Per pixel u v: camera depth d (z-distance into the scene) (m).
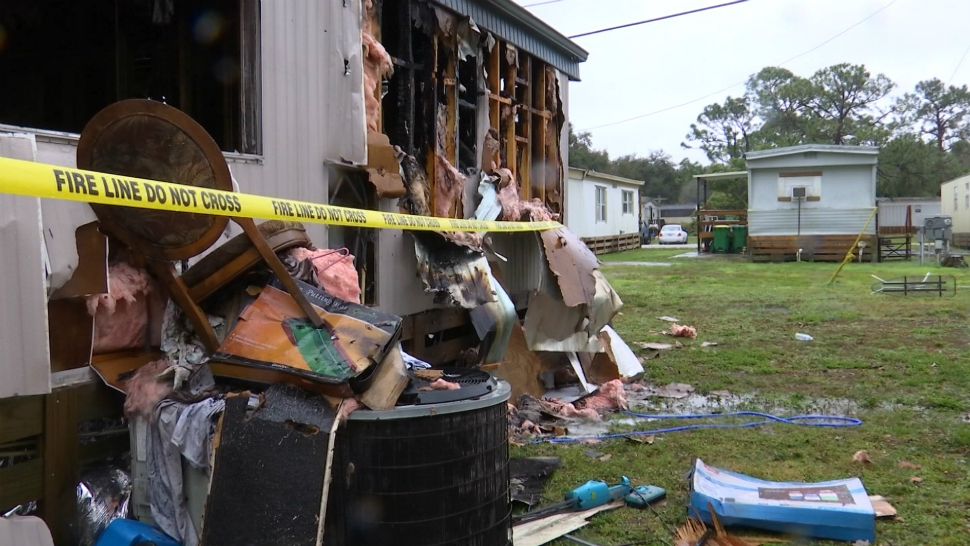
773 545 3.84
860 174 24.20
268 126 4.42
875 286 16.70
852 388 7.50
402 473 2.95
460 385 3.34
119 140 3.06
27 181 2.11
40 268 2.80
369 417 2.93
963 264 22.62
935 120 64.19
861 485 4.43
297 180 4.67
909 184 54.78
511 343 7.00
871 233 24.31
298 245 3.68
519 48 8.38
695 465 4.63
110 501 3.18
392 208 5.83
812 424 6.17
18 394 2.75
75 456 3.04
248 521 2.79
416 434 2.97
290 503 2.79
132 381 3.20
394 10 6.30
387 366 3.12
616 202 34.75
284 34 4.54
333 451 2.94
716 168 61.03
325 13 4.91
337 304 3.29
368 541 2.97
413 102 6.35
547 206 9.32
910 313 12.56
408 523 2.96
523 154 8.67
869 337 10.38
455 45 6.93
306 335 3.11
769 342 10.15
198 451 2.98
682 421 6.33
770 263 24.84
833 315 12.40
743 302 14.38
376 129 5.53
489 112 7.68
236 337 3.16
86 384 3.12
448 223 4.75
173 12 5.61
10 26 6.79
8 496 2.78
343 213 3.66
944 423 6.14
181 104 5.60
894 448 5.46
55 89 6.96
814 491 4.30
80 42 6.70
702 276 20.17
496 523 3.23
